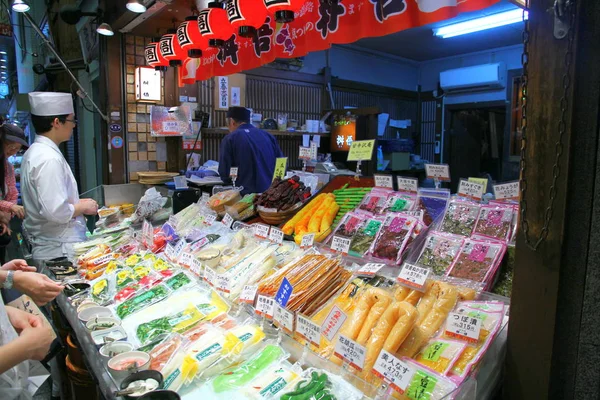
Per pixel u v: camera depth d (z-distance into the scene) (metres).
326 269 1.66
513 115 6.92
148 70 4.59
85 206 3.01
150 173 4.59
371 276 1.64
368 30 2.37
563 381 1.15
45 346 1.26
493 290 1.58
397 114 8.23
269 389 1.25
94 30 4.95
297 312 1.46
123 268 2.28
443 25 5.80
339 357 1.27
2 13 8.04
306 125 6.17
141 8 3.56
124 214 3.49
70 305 1.94
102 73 4.59
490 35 6.32
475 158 8.17
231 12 2.59
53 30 6.64
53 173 2.72
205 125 5.11
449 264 1.68
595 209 1.06
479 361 1.17
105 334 1.64
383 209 2.15
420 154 8.50
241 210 2.75
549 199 1.11
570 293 1.11
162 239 2.50
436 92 8.05
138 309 1.83
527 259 1.17
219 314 1.71
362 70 7.57
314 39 2.79
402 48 7.34
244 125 4.06
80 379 2.13
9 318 1.34
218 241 2.31
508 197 1.86
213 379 1.35
